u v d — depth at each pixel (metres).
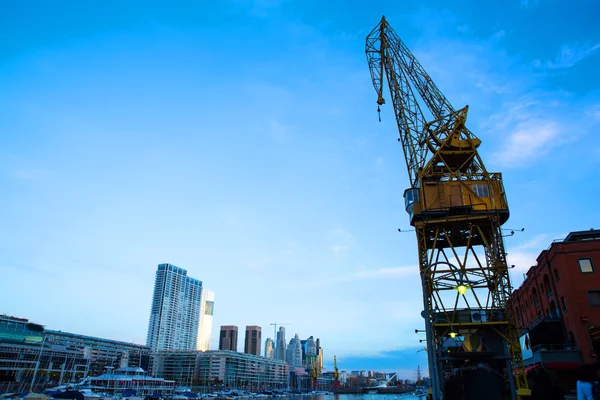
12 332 178.88
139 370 140.62
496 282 51.69
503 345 48.31
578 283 53.44
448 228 56.72
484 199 56.28
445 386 43.47
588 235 65.00
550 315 59.34
